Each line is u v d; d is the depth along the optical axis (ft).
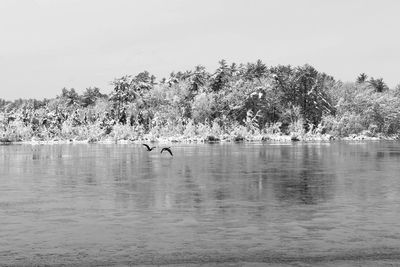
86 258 47.52
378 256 47.78
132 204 74.79
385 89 590.55
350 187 92.07
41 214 67.41
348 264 45.62
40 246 51.49
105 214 67.26
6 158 177.06
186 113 412.98
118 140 369.30
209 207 71.97
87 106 594.24
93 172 122.93
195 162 152.05
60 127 394.32
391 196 81.35
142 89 456.04
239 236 55.11
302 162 150.71
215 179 105.81
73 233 56.65
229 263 46.01
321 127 410.93
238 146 269.03
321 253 48.78
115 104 439.22
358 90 501.15
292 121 414.00
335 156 179.42
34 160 166.09
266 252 49.16
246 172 119.96
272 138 387.14
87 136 371.76
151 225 60.49
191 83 485.97
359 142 353.31
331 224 60.64
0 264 45.91
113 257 47.78
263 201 76.89
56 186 96.12
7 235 55.93
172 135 369.71
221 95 431.84
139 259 47.16
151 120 408.87
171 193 85.56
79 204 75.00
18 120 394.93
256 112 411.34
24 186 96.37
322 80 492.13
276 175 113.09
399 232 56.70
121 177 110.93
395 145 287.89
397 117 487.20
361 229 58.13
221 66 495.00
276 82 448.24
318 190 88.38
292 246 51.16
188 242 52.75
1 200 79.00
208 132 363.35
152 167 135.44
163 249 50.26
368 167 132.87
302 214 66.69
